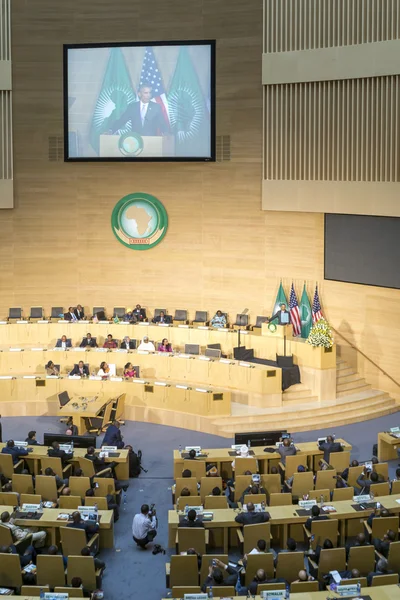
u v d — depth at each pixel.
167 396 23.22
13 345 26.31
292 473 18.45
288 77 25.39
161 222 27.88
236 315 27.64
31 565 14.26
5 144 27.44
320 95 24.97
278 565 13.88
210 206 27.52
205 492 17.16
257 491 16.34
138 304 27.89
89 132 27.42
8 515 15.20
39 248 28.16
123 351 24.86
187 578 14.00
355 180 24.45
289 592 12.79
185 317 27.80
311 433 22.42
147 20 26.84
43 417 23.78
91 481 17.98
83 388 23.72
